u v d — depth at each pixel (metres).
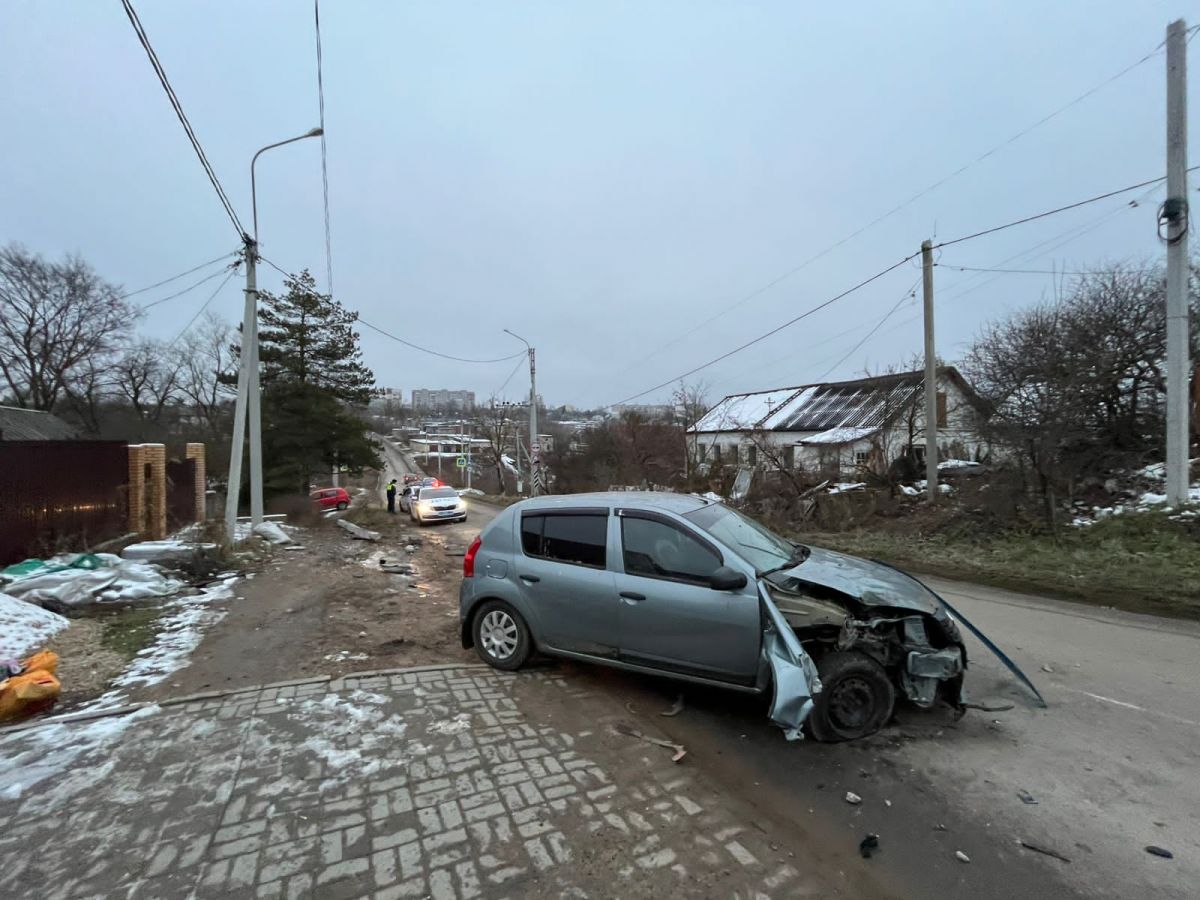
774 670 3.50
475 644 5.18
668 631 4.21
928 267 13.91
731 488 22.70
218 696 4.36
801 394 35.50
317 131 11.35
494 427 52.94
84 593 7.26
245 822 2.88
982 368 14.37
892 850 2.80
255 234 12.01
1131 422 12.70
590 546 4.67
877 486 16.86
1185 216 9.08
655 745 3.76
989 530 11.13
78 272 32.94
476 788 3.21
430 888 2.47
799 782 3.38
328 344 24.75
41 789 3.15
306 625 6.47
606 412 42.47
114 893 2.42
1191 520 8.78
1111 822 2.99
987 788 3.31
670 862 2.68
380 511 27.75
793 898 2.48
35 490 9.44
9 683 4.16
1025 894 2.52
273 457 23.03
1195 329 11.86
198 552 9.59
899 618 3.96
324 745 3.64
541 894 2.46
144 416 40.19
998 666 5.11
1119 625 6.30
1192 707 4.26
